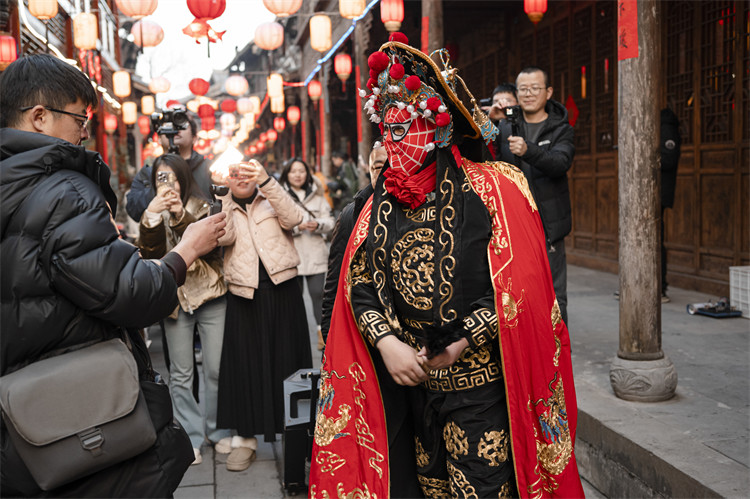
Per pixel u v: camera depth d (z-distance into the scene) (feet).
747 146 21.08
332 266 8.71
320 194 20.59
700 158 23.40
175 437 6.46
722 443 10.62
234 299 12.92
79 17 28.89
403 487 8.16
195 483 12.28
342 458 7.75
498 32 40.24
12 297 5.83
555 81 34.42
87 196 5.98
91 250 5.85
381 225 7.57
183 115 13.32
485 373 7.51
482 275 7.47
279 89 53.57
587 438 12.15
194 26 18.31
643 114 12.30
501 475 7.50
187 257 6.65
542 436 7.47
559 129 14.94
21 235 5.81
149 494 6.20
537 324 7.43
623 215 12.69
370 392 7.70
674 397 12.87
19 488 5.84
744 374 14.30
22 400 5.59
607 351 16.38
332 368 7.86
